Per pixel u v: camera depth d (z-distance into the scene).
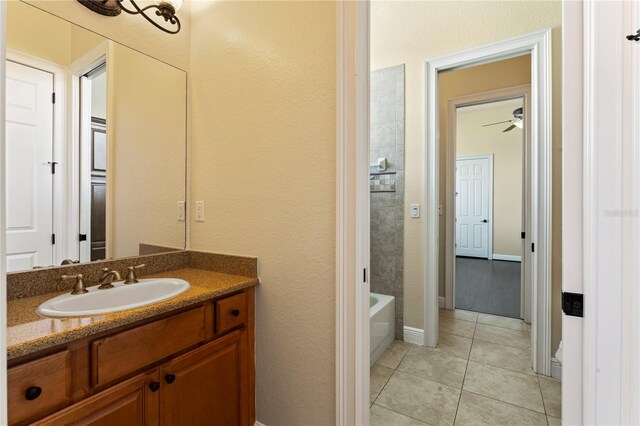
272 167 1.55
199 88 1.85
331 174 1.38
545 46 2.17
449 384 2.08
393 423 1.72
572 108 0.77
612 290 0.71
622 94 0.70
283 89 1.52
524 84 3.28
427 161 2.61
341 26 1.33
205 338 1.35
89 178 1.53
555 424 1.70
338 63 1.33
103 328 1.01
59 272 1.38
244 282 1.52
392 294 2.78
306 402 1.45
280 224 1.52
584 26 0.75
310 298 1.44
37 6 1.37
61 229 1.44
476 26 2.43
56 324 0.98
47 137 1.41
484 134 6.95
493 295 4.14
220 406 1.43
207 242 1.81
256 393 1.61
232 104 1.70
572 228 0.77
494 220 6.94
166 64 1.79
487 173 6.97
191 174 1.88
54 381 0.92
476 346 2.63
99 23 1.55
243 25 1.66
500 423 1.71
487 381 2.11
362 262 1.33
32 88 1.36
